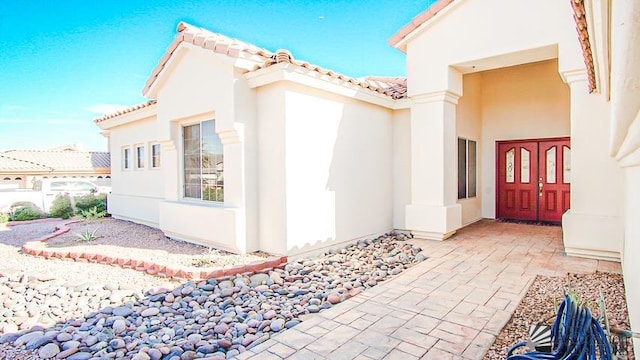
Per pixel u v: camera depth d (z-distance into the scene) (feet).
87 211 47.44
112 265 22.80
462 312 14.71
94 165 87.04
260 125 23.35
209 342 13.01
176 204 27.78
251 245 23.41
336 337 12.86
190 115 26.03
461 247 26.04
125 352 12.73
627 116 6.82
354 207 27.25
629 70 5.11
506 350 11.76
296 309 15.66
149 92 29.78
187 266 21.02
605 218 21.56
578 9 11.94
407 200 30.76
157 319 15.28
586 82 21.81
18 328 14.92
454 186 29.45
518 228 33.55
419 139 28.73
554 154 36.14
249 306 16.25
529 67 36.52
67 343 13.15
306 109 23.17
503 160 38.86
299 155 22.75
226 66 22.58
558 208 36.04
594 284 17.48
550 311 14.55
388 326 13.61
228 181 23.79
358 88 26.43
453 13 26.40
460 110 33.96
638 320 8.62
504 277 19.08
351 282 19.16
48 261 24.38
